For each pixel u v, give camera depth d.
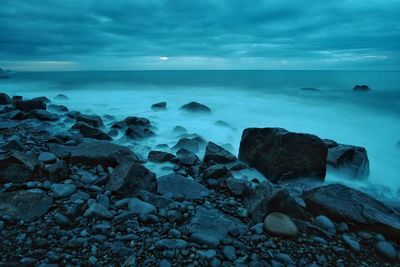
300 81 37.84
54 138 8.42
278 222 4.43
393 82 38.09
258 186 5.54
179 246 3.83
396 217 5.03
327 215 5.09
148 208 4.66
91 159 6.69
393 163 9.36
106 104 19.73
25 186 5.27
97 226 4.17
